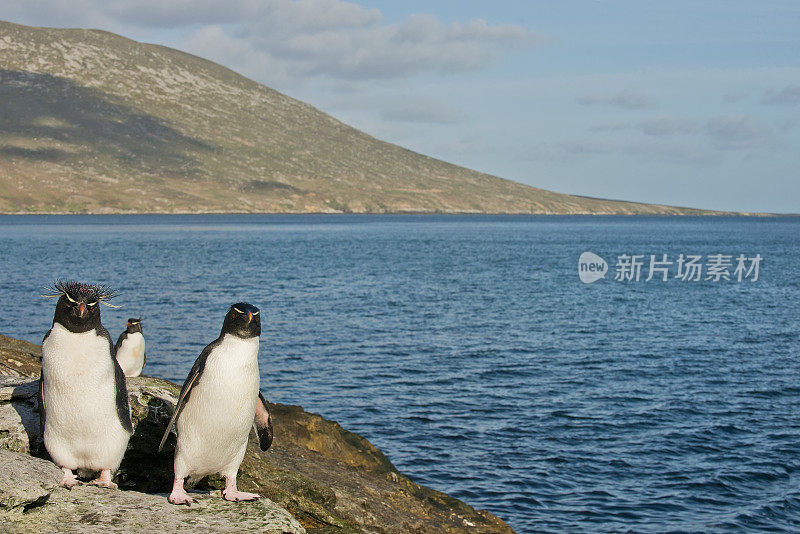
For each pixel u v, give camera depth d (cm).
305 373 3091
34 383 952
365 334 4075
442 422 2405
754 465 2044
